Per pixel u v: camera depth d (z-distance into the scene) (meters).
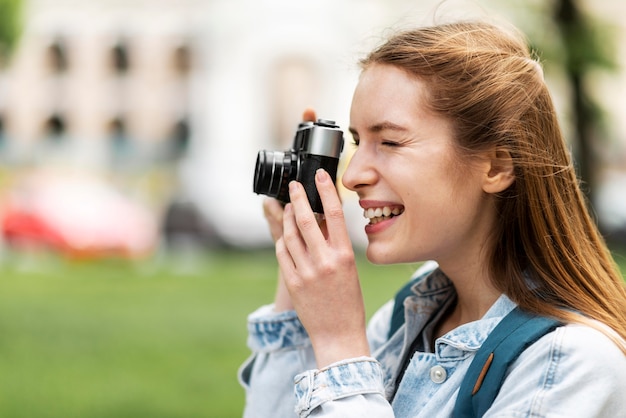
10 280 10.57
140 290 9.86
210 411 5.09
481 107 1.56
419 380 1.61
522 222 1.60
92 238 12.70
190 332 7.44
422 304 1.75
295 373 1.84
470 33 1.64
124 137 22.77
